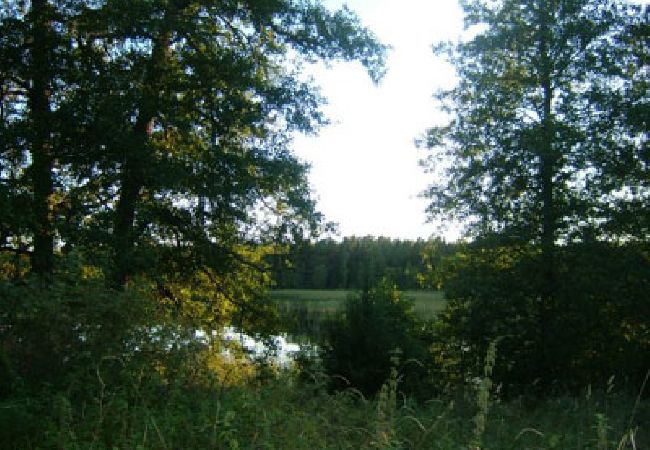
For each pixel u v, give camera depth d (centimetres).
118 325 745
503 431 873
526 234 2012
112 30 1683
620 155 1953
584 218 1975
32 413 619
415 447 711
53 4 1677
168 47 1808
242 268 1953
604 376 1947
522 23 2112
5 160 1683
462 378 2000
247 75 1731
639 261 1911
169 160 1628
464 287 2048
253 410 661
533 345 2016
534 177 2056
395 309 1803
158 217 1780
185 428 613
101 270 995
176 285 1903
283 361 1452
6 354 693
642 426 1034
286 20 1858
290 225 1838
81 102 1581
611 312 2009
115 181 1669
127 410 612
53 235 1584
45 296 720
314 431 671
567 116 2006
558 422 1047
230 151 1770
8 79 1731
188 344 783
